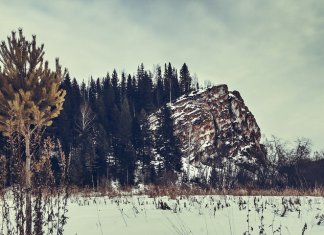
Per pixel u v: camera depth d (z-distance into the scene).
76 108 60.94
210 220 7.62
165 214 8.62
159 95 83.00
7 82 9.36
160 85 86.62
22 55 9.66
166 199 12.23
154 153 54.94
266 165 50.47
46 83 9.85
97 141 51.22
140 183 45.25
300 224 7.01
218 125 63.78
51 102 9.79
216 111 65.25
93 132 53.28
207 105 65.69
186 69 89.12
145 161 50.66
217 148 59.38
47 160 5.45
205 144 59.47
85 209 10.20
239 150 60.28
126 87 87.44
